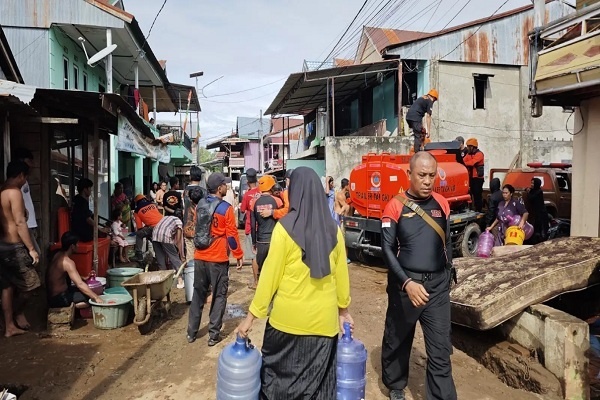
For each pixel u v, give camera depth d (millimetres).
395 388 3752
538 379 4070
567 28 6824
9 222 5129
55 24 10883
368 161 9305
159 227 7242
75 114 7418
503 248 7023
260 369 2895
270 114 23141
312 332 2773
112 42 12805
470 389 4145
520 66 18688
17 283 5195
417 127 10156
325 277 2797
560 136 19047
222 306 5156
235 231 5195
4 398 3322
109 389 4094
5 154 6301
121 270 6859
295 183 2848
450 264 3514
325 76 16047
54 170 7914
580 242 5938
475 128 18297
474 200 10438
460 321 4883
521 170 13258
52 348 4996
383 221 3533
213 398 3910
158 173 24766
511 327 4812
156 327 5742
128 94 19188
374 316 6234
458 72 18031
